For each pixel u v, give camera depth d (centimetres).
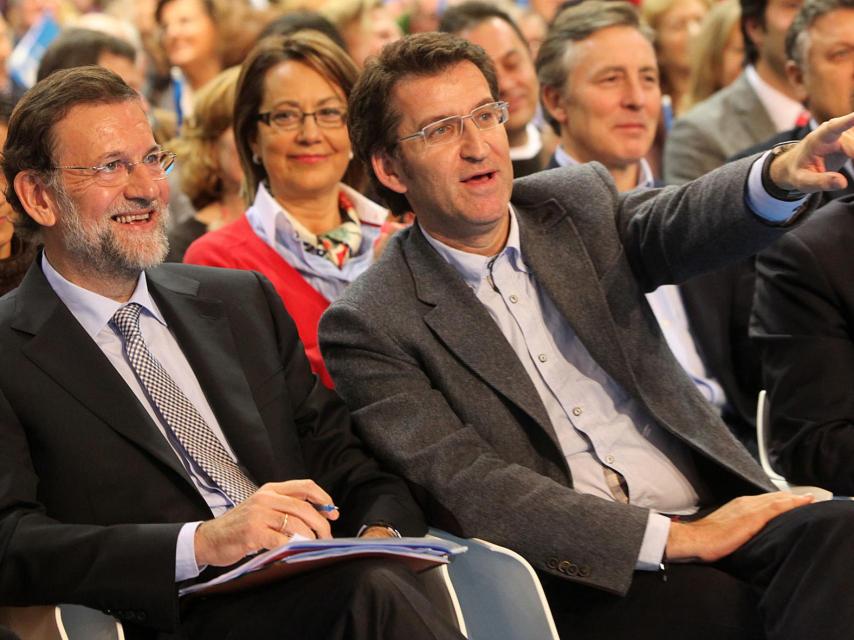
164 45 1495
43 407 594
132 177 623
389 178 703
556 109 985
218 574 607
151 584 554
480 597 608
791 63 920
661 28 1409
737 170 620
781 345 703
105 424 599
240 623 561
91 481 591
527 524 618
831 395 685
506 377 654
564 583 637
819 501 617
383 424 657
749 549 613
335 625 533
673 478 666
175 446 622
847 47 872
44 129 618
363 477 649
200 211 1041
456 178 664
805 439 683
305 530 552
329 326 683
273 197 878
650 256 674
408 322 667
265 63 861
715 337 862
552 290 671
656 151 1280
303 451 665
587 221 692
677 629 613
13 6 1789
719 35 1301
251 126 873
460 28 1116
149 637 593
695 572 622
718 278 866
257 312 672
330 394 681
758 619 608
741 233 621
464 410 655
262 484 628
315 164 855
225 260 848
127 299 644
